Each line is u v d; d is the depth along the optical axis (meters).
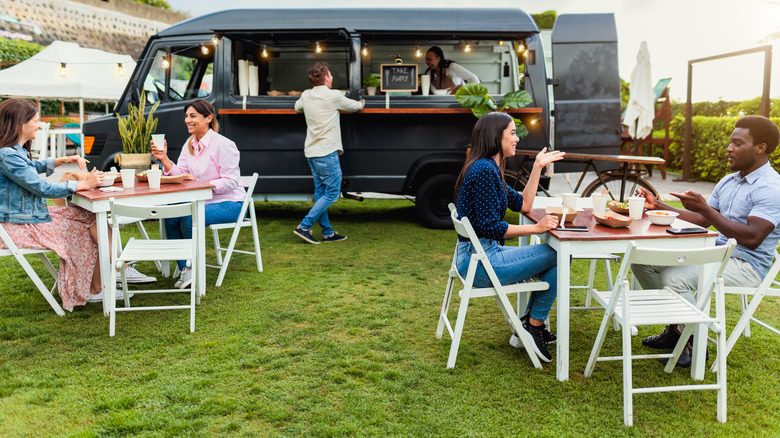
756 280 3.03
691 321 2.53
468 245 3.08
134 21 18.78
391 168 6.29
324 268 4.88
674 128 11.18
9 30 15.08
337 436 2.34
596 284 4.44
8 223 3.57
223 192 4.52
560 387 2.79
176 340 3.31
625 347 2.47
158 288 4.33
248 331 3.46
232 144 4.50
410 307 3.93
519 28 6.11
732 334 2.92
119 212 3.38
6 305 3.91
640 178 5.95
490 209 2.91
